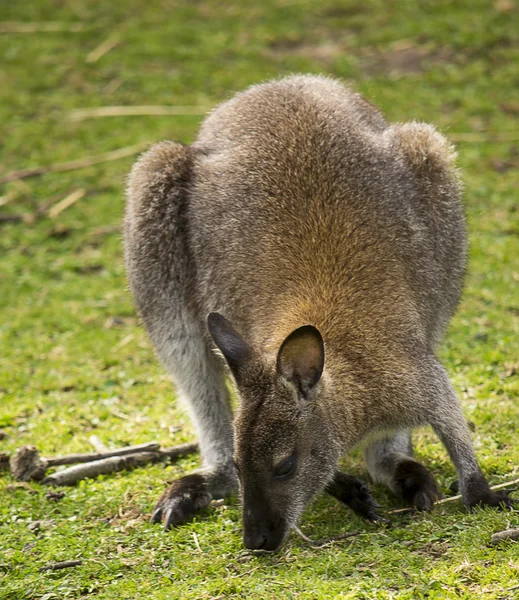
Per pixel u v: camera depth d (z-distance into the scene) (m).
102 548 11.86
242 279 12.90
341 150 13.16
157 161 14.23
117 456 14.11
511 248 19.94
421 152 13.68
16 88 28.05
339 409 11.70
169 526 12.22
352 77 27.14
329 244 12.51
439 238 13.59
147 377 17.17
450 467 13.42
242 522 11.39
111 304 19.89
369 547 11.13
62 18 31.12
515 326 17.20
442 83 26.62
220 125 14.51
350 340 12.07
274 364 11.20
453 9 29.75
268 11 30.81
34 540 12.16
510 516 11.43
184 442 14.70
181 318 14.03
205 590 10.65
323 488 11.62
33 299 20.30
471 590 10.07
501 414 14.27
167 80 27.88
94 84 28.05
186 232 13.96
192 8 31.28
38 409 16.22
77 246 22.16
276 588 10.51
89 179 24.44
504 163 23.33
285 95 14.19
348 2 30.72
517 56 27.44
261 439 11.03
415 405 12.14
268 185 13.09
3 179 24.50
